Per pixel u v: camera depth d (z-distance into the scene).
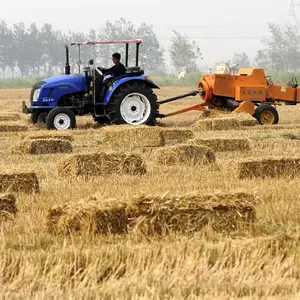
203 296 17.12
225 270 18.80
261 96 60.50
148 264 19.19
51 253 20.11
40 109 58.19
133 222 22.72
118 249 20.25
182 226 22.92
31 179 30.34
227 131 53.28
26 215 25.22
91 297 17.22
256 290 17.41
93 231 22.41
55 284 18.02
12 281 18.61
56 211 23.02
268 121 60.25
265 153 42.31
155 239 22.17
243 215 23.38
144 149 45.00
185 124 61.84
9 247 21.50
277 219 24.34
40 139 43.59
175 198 23.09
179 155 37.88
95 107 57.16
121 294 17.27
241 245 20.62
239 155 41.66
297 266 19.19
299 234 21.72
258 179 32.94
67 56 60.41
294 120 65.44
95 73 56.25
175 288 17.44
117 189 30.36
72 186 31.42
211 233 22.42
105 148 45.84
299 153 42.09
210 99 61.16
